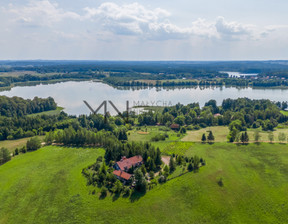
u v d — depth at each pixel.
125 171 89.75
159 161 95.62
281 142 122.06
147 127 174.50
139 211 68.38
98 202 72.31
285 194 75.62
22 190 79.19
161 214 67.31
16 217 66.56
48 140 126.44
